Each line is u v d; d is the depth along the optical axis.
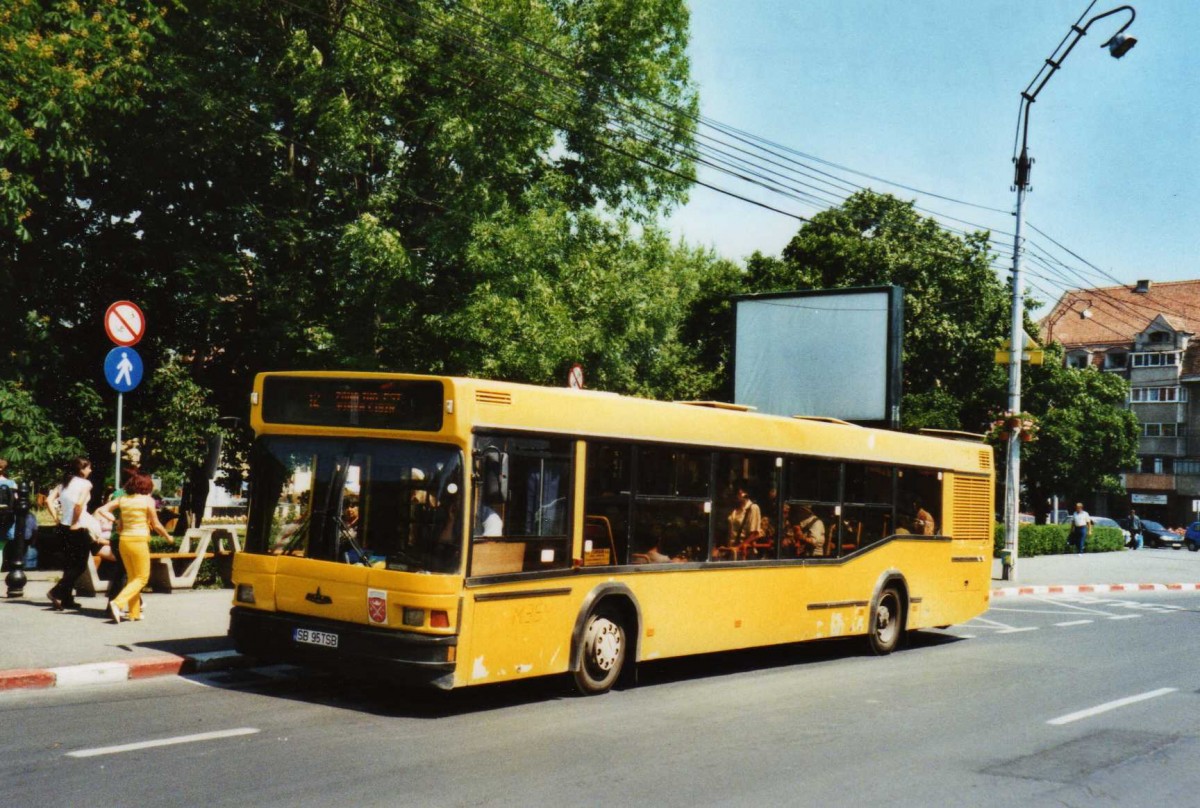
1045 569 33.50
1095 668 14.02
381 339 24.23
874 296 27.42
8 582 14.25
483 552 9.29
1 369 20.52
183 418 22.70
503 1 23.06
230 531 17.17
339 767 7.32
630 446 10.91
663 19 28.75
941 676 12.91
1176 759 8.79
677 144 28.73
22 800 6.22
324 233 23.94
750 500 12.56
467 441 9.20
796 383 28.48
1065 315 90.25
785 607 13.00
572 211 28.30
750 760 8.12
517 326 22.62
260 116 23.50
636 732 8.95
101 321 23.38
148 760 7.25
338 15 22.95
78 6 19.61
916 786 7.56
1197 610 23.59
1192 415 81.06
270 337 24.08
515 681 11.21
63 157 19.34
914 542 15.43
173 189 24.59
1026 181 27.38
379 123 23.58
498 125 23.59
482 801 6.65
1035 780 7.89
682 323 52.44
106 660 10.16
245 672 10.73
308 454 9.82
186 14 22.98
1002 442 28.58
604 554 10.59
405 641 8.92
